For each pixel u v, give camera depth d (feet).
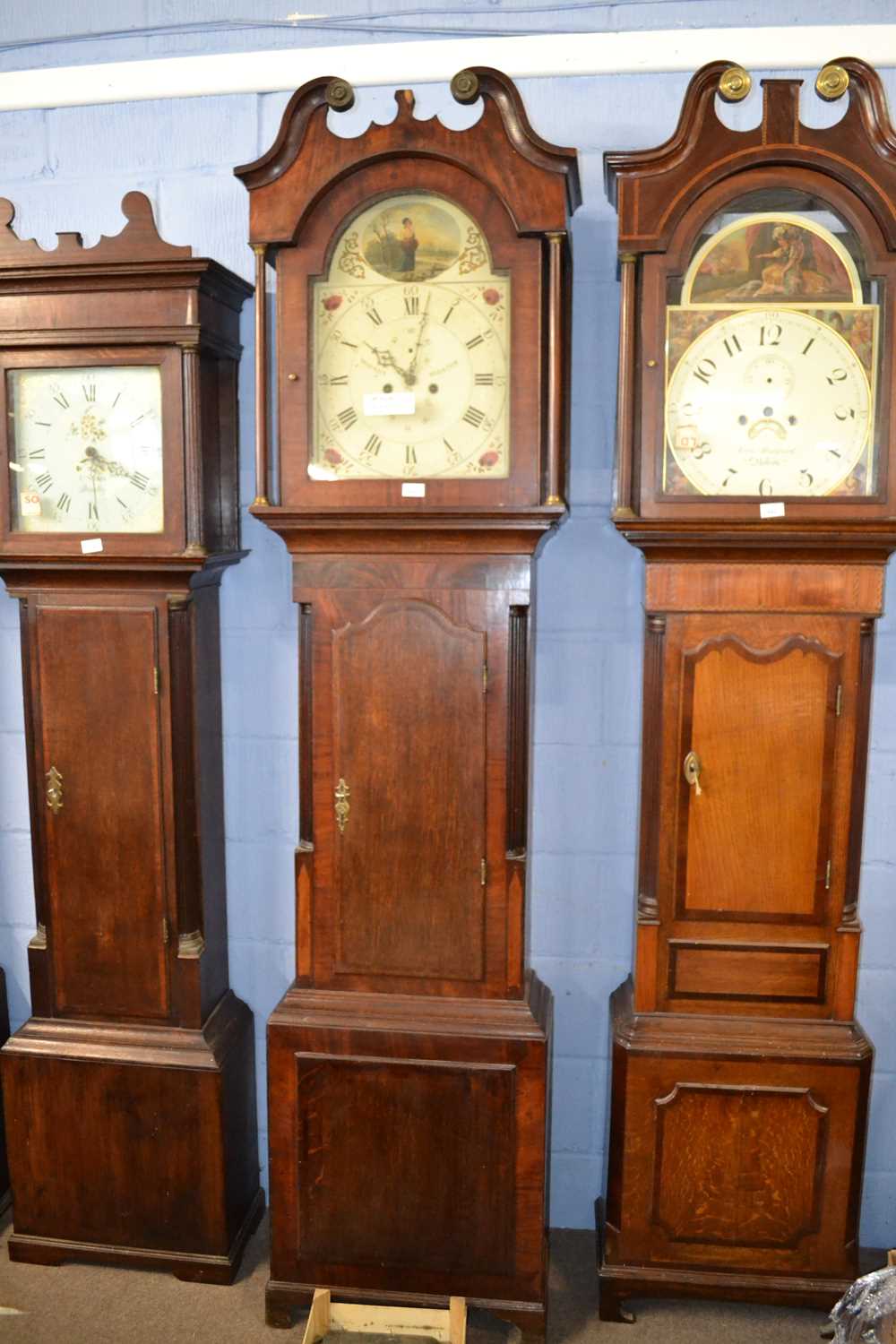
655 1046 5.84
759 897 5.83
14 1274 6.49
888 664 6.40
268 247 5.43
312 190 5.34
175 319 5.72
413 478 5.48
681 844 5.82
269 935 7.09
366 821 5.82
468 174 5.29
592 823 6.70
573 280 6.27
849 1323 5.16
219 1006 6.72
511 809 5.72
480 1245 5.95
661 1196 5.98
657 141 6.20
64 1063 6.34
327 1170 5.98
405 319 5.45
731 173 5.26
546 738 6.64
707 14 6.13
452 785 5.73
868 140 5.17
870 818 6.53
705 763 5.75
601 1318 6.15
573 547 6.46
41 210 6.79
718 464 5.48
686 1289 6.00
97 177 6.70
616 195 5.35
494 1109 5.82
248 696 6.89
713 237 5.40
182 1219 6.42
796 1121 5.84
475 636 5.61
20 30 6.68
